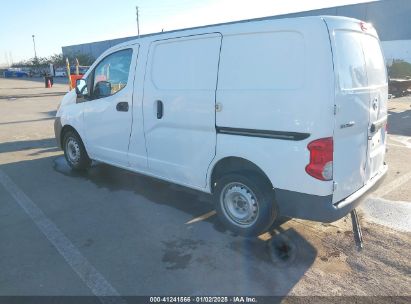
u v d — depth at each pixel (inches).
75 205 193.2
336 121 126.9
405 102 647.1
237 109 145.2
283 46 132.3
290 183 135.9
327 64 123.7
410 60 1443.2
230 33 146.4
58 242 154.1
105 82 209.3
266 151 139.5
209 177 163.0
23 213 183.3
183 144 169.5
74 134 243.1
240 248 148.3
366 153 149.6
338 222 169.8
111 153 213.8
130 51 190.7
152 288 123.6
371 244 150.4
